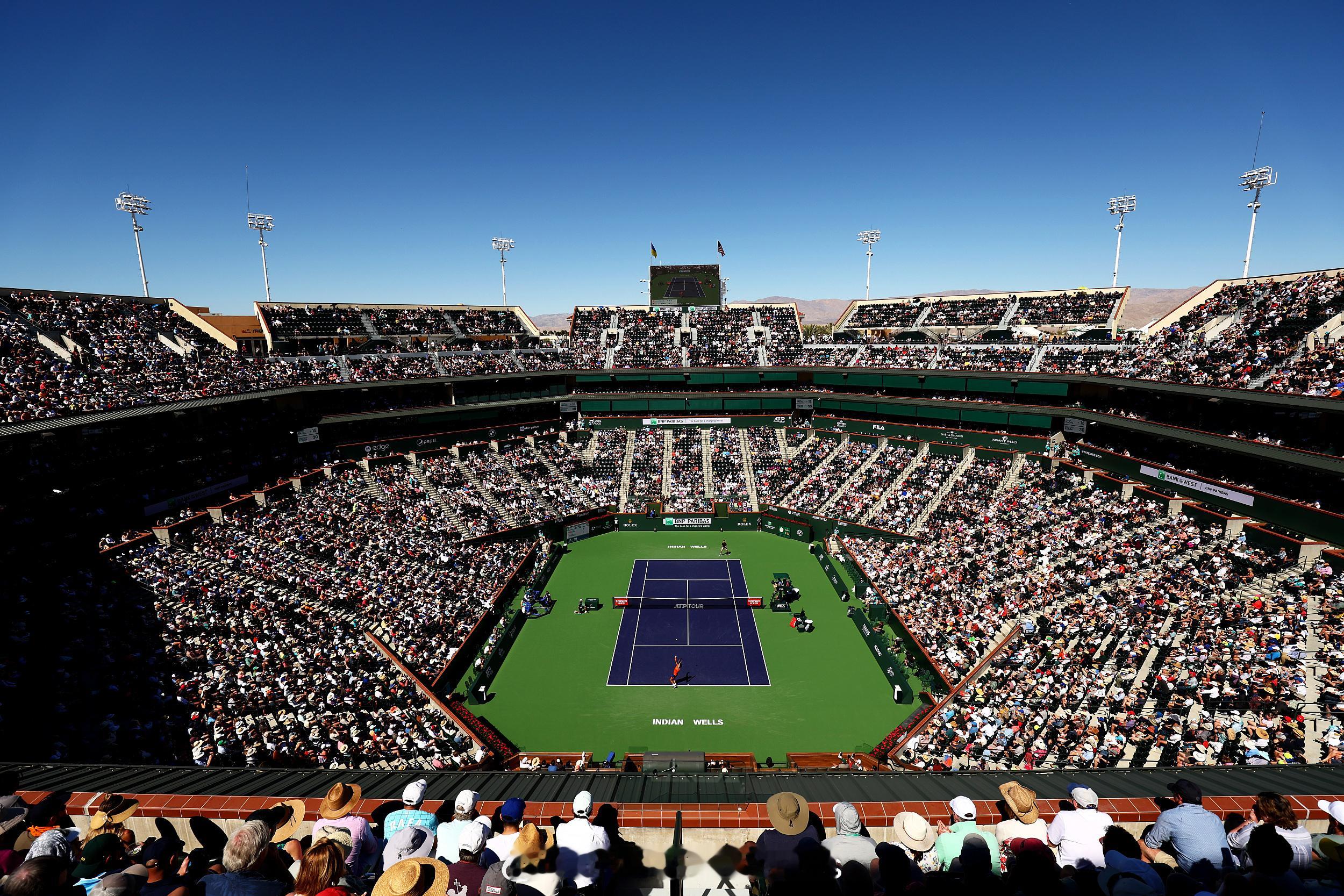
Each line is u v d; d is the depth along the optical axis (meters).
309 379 63.00
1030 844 7.08
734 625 48.94
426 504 60.66
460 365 76.94
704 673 41.84
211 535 45.84
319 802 11.99
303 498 55.03
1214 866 7.79
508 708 38.09
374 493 59.56
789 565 61.22
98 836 8.03
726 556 63.72
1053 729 29.00
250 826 6.91
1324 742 23.84
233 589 39.97
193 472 49.81
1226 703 27.25
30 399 40.75
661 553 64.94
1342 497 35.97
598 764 31.81
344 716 31.34
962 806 9.19
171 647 33.62
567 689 40.19
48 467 39.19
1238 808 10.57
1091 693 30.86
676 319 93.25
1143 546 42.09
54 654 30.86
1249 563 36.41
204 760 26.80
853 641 46.22
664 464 78.19
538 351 85.00
